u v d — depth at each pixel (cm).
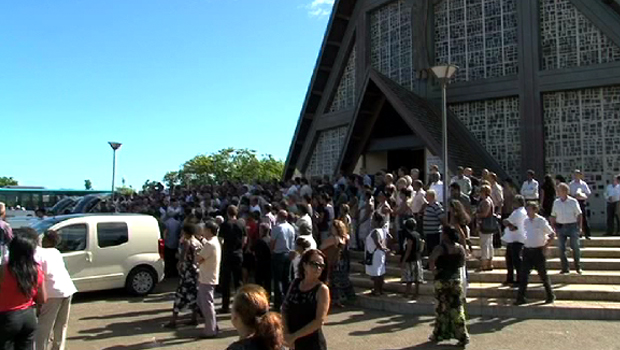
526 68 1955
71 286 667
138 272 1201
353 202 1402
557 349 723
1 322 536
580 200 1262
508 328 843
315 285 458
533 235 937
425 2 2209
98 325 909
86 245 1143
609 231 1427
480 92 2052
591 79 1817
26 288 547
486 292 1010
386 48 2417
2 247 1043
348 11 2591
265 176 6838
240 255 1031
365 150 2291
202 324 915
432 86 2173
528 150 1928
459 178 1347
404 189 1244
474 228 1295
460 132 2105
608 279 1037
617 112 1795
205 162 6669
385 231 1150
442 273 754
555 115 1914
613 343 748
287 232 1009
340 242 942
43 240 695
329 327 869
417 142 2070
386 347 746
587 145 1844
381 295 1052
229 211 1040
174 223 1476
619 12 1792
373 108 2166
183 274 902
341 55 2648
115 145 2083
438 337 755
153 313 1011
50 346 664
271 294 1124
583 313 901
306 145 2842
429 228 1102
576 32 1881
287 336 452
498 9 2050
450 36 2166
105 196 2502
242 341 323
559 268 1132
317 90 2764
